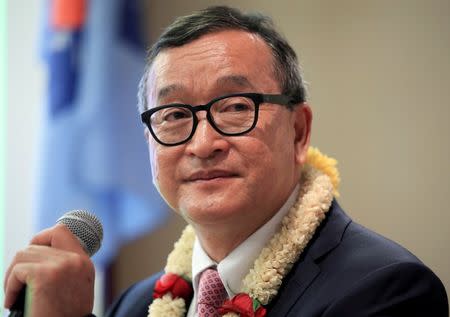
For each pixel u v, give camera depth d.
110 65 5.26
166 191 2.70
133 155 5.27
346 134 5.49
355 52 5.52
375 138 5.42
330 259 2.54
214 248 2.78
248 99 2.62
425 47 5.36
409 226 5.29
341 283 2.39
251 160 2.57
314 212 2.66
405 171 5.33
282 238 2.64
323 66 5.59
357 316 2.26
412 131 5.34
